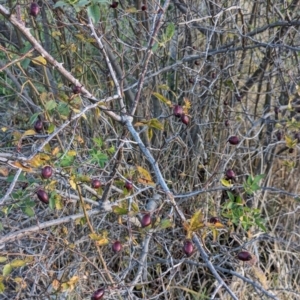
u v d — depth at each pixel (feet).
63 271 5.77
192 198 7.84
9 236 5.17
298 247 8.46
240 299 7.36
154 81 8.25
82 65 8.00
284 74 8.68
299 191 8.99
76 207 7.14
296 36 8.62
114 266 7.40
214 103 8.45
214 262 7.46
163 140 8.42
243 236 7.65
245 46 7.88
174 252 7.49
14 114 8.43
